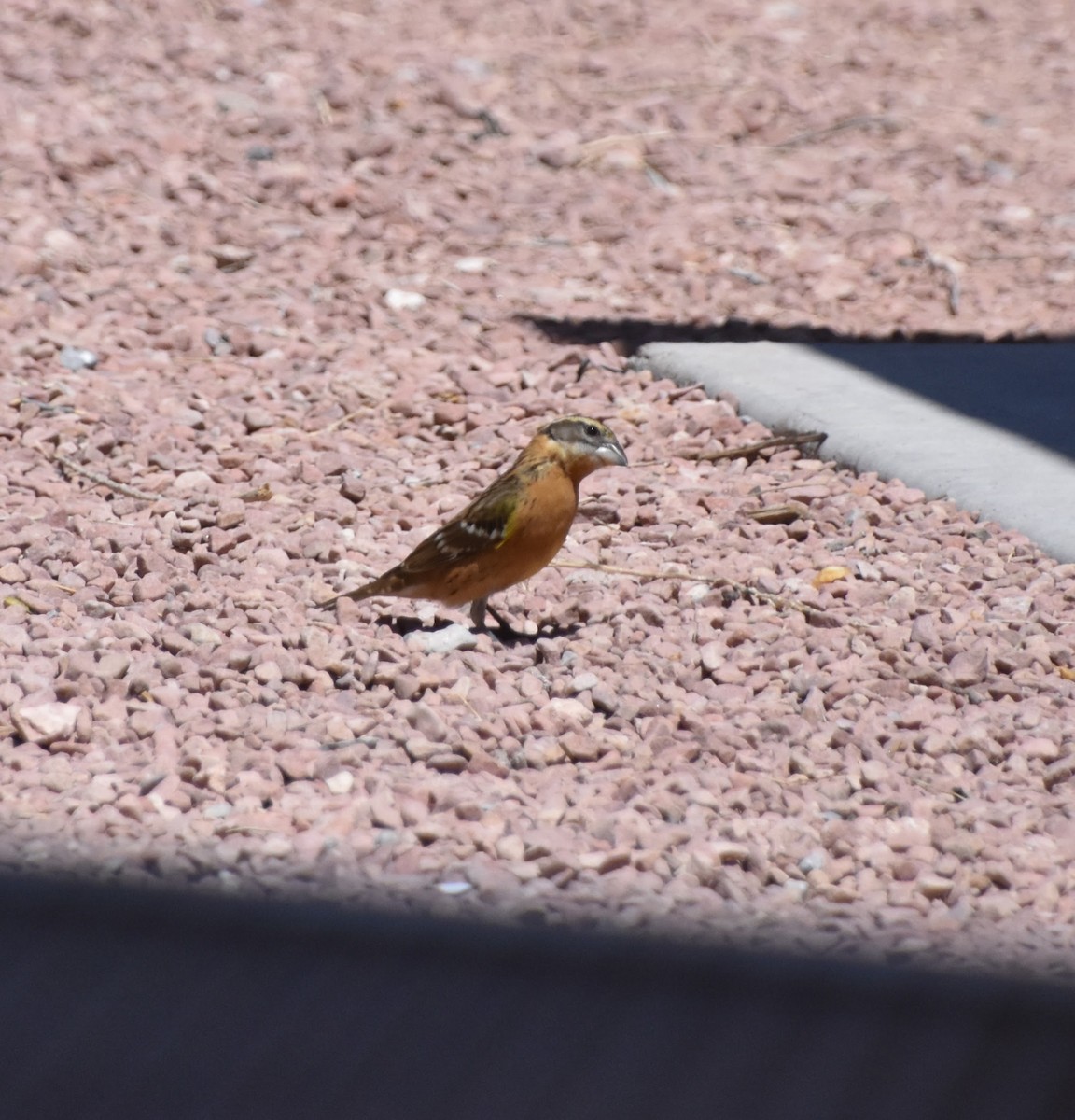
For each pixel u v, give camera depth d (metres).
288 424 14.67
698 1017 4.94
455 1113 4.74
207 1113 4.75
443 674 9.88
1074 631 10.83
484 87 23.61
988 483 13.07
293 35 24.66
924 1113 4.63
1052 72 27.11
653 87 24.55
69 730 9.17
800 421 14.67
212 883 7.62
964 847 8.32
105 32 23.89
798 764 9.06
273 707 9.51
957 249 19.92
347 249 19.02
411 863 7.96
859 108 24.52
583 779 8.95
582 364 16.27
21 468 13.36
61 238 18.44
